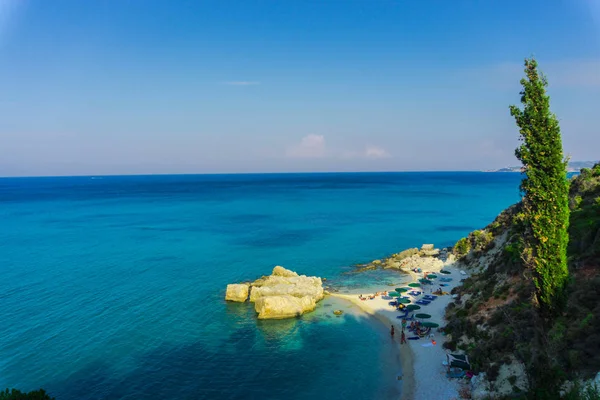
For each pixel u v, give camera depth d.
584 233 38.19
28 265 73.31
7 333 43.41
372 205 175.75
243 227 116.44
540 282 30.44
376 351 39.56
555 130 29.41
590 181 51.66
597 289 29.77
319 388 33.09
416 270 67.88
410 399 31.20
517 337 30.41
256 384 33.69
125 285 61.19
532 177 29.83
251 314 49.31
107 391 32.50
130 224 122.94
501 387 28.47
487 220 128.00
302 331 44.34
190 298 55.28
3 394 21.16
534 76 29.58
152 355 38.72
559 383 23.36
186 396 31.86
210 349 39.94
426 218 133.00
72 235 103.94
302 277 59.00
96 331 44.06
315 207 169.75
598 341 24.81
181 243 93.62
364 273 68.25
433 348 39.19
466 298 47.66
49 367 36.25
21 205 184.38
